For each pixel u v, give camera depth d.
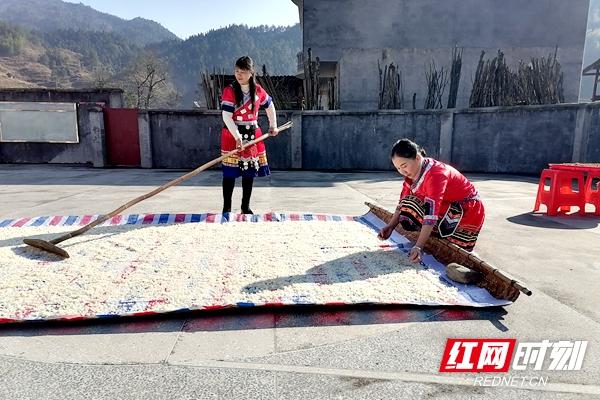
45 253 2.65
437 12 13.05
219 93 11.40
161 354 1.59
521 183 7.50
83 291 2.04
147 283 2.15
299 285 2.13
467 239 2.66
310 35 13.09
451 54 13.18
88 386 1.40
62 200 5.22
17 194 5.77
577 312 1.97
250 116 3.78
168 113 10.49
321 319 1.88
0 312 1.82
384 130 10.26
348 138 10.34
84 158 12.00
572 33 13.24
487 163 9.71
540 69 9.91
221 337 1.72
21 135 11.82
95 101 11.87
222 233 3.17
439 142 10.05
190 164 10.72
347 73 13.18
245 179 3.91
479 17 13.12
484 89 9.95
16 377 1.44
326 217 3.86
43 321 1.77
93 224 2.93
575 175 4.36
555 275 2.50
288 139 10.37
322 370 1.50
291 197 5.59
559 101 9.95
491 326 1.83
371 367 1.52
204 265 2.43
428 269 2.42
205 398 1.34
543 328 1.81
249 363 1.54
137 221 3.63
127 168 10.62
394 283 2.18
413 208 2.54
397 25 13.08
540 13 13.17
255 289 2.09
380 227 3.51
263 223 3.54
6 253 2.64
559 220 4.14
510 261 2.79
